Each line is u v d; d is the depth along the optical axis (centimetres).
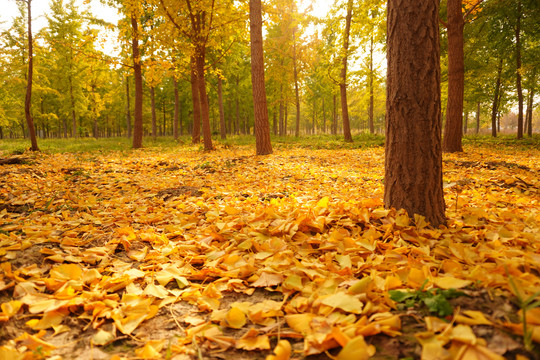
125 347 145
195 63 1347
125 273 208
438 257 213
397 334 129
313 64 2061
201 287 202
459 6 945
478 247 215
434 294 149
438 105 268
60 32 2119
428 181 267
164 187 537
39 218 339
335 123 3133
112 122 4494
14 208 404
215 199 438
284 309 170
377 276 180
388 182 288
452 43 973
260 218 300
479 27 1588
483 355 106
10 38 1230
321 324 140
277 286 196
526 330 114
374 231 250
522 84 1980
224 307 180
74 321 162
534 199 397
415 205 269
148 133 5091
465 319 125
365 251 224
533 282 146
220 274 212
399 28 263
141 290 193
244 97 2791
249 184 557
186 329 160
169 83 2627
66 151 1241
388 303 152
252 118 3628
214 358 134
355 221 284
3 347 128
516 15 1491
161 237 278
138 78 1419
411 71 261
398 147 274
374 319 141
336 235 253
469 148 1186
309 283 188
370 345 124
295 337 143
